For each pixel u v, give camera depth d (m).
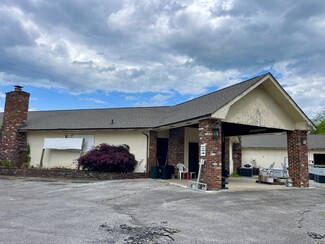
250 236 5.98
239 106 13.59
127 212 7.89
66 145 19.59
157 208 8.47
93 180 16.45
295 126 15.97
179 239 5.61
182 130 18.70
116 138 18.97
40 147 20.77
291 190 13.55
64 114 23.64
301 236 6.09
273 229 6.58
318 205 9.97
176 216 7.50
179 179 16.77
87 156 17.36
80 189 12.35
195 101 18.17
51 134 20.66
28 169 19.02
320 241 5.77
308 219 7.71
